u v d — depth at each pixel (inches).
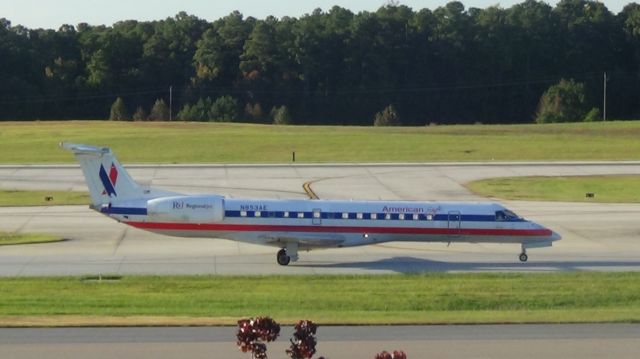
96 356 2508.6
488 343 2655.0
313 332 1760.6
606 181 7765.8
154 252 4557.1
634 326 2861.7
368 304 3304.6
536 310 3235.7
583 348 2596.0
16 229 5305.1
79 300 3351.4
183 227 4306.1
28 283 3732.8
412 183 7736.2
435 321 2920.8
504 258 4451.3
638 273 3959.2
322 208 4328.3
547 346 2618.1
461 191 7253.9
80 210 6117.1
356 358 2516.0
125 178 4347.9
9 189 7450.8
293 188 7475.4
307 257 4463.6
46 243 4822.8
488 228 4367.6
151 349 2581.2
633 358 2492.6
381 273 4023.1
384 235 4335.6
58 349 2578.7
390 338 2721.5
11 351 2554.1
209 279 3826.3
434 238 4370.1
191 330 2802.7
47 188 7524.6
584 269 4133.9
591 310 3198.8
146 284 3710.6
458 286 3646.7
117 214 4301.2
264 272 4057.6
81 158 4315.9
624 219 5733.3
